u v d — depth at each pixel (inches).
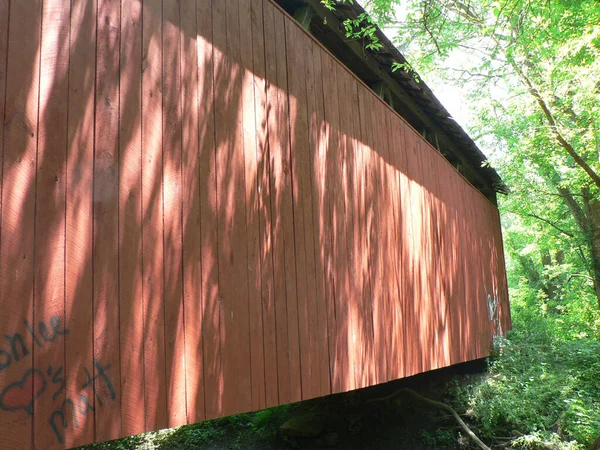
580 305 599.8
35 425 76.2
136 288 95.0
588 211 517.0
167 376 99.8
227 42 128.6
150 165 101.3
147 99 102.2
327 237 167.9
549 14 297.9
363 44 213.6
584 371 371.6
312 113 167.5
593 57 337.1
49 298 80.0
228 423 392.5
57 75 84.7
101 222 89.5
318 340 155.1
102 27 93.7
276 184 143.0
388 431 352.2
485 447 313.9
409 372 226.1
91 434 84.1
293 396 139.4
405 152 254.5
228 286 119.2
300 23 176.7
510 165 449.1
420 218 265.0
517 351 390.6
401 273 230.1
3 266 74.3
